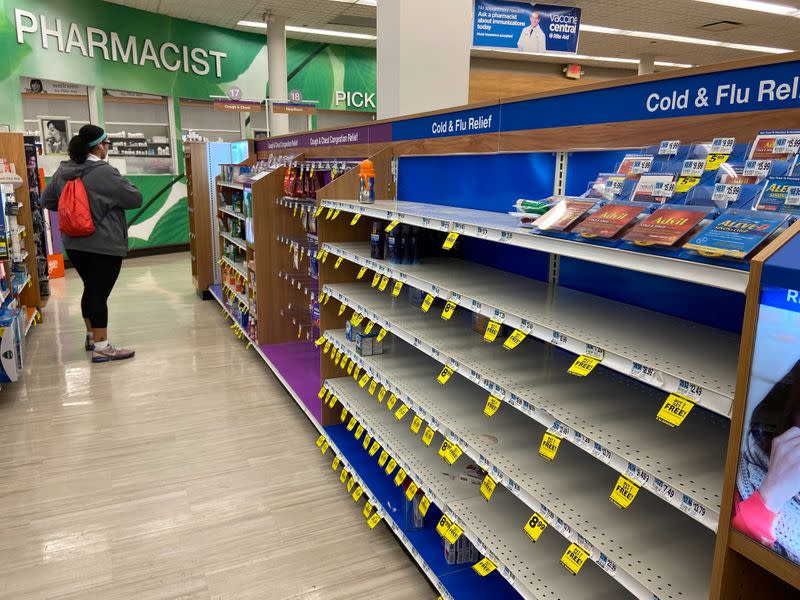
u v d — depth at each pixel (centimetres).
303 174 462
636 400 174
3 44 856
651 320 173
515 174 240
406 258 271
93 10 1011
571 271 220
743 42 1351
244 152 695
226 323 644
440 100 423
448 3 414
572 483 177
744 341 98
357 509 295
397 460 254
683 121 162
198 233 744
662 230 126
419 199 320
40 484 314
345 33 1318
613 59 1574
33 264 629
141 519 284
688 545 148
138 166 1135
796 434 91
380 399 287
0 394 437
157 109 1165
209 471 329
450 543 221
